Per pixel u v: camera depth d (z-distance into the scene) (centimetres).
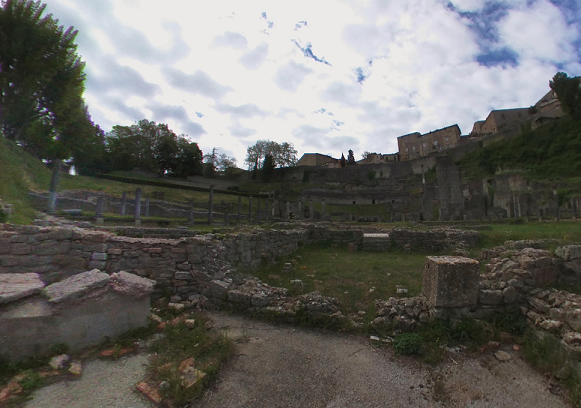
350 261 1042
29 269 517
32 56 2070
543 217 2173
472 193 4138
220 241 733
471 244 1222
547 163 5016
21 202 1068
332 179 8319
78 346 371
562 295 482
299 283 679
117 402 289
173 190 4706
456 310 488
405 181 7225
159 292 587
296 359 407
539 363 393
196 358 380
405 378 373
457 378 375
